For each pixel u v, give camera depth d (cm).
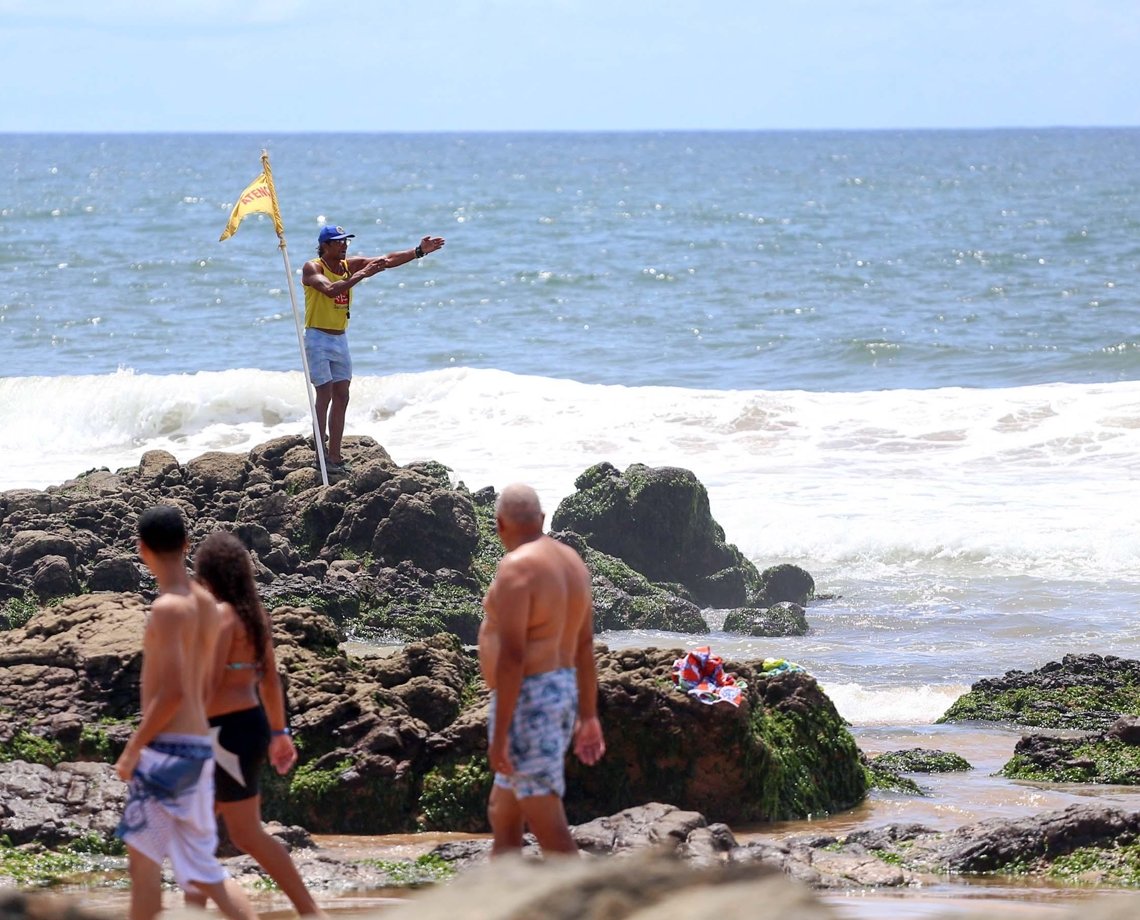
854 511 7819
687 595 6756
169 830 2300
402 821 3634
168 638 2298
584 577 2505
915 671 5584
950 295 17962
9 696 3762
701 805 3706
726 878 1672
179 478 6725
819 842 3397
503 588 2419
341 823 3609
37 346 14838
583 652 2542
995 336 14600
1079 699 4978
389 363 13775
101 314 16862
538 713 2430
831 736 3962
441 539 6303
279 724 2548
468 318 16438
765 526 7650
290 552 6056
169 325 16088
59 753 3625
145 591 5566
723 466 8819
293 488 6600
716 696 3694
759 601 6725
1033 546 7256
